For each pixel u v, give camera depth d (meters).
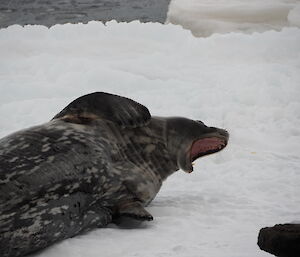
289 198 10.64
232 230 9.08
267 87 17.12
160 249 8.33
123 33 23.17
